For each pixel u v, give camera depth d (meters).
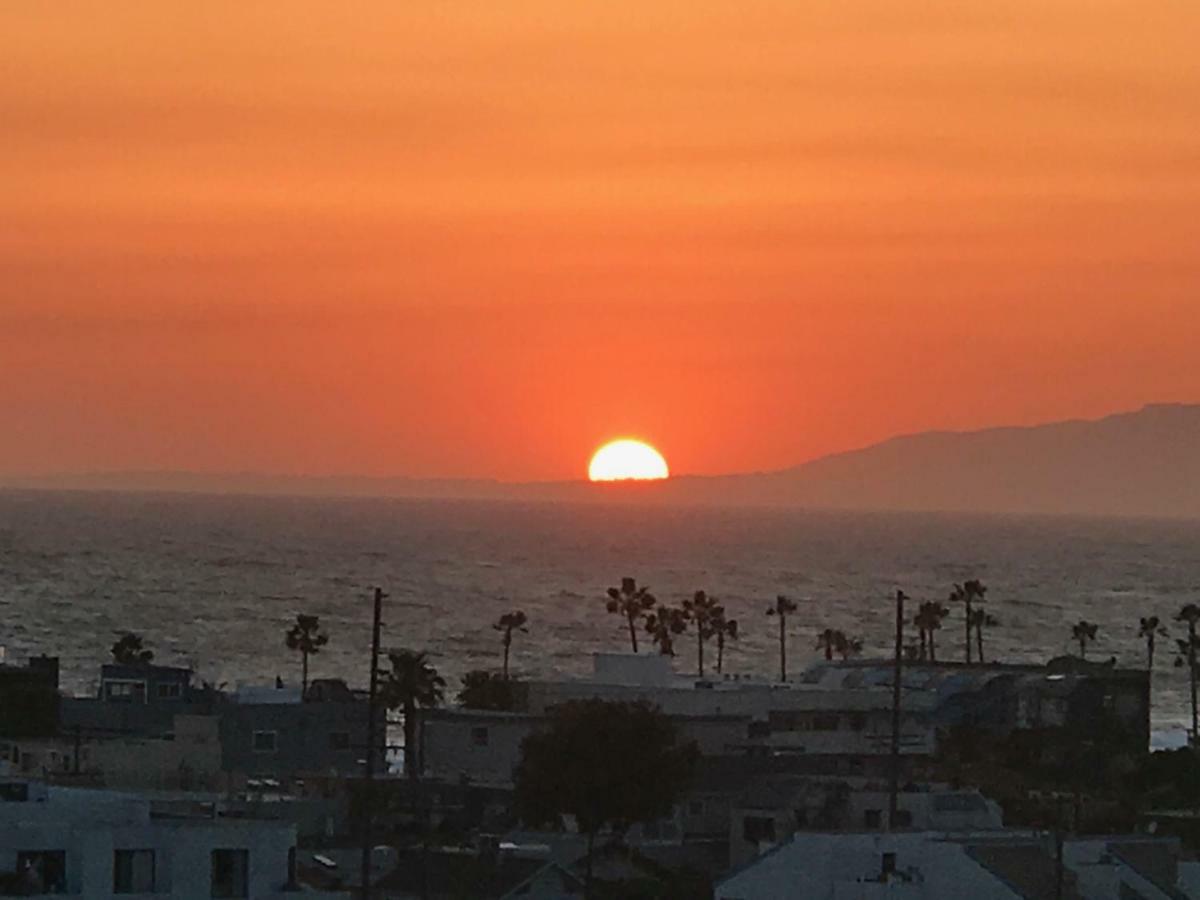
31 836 89.69
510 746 162.75
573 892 123.56
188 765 157.75
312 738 163.38
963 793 137.50
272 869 93.56
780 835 135.25
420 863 123.81
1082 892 108.94
